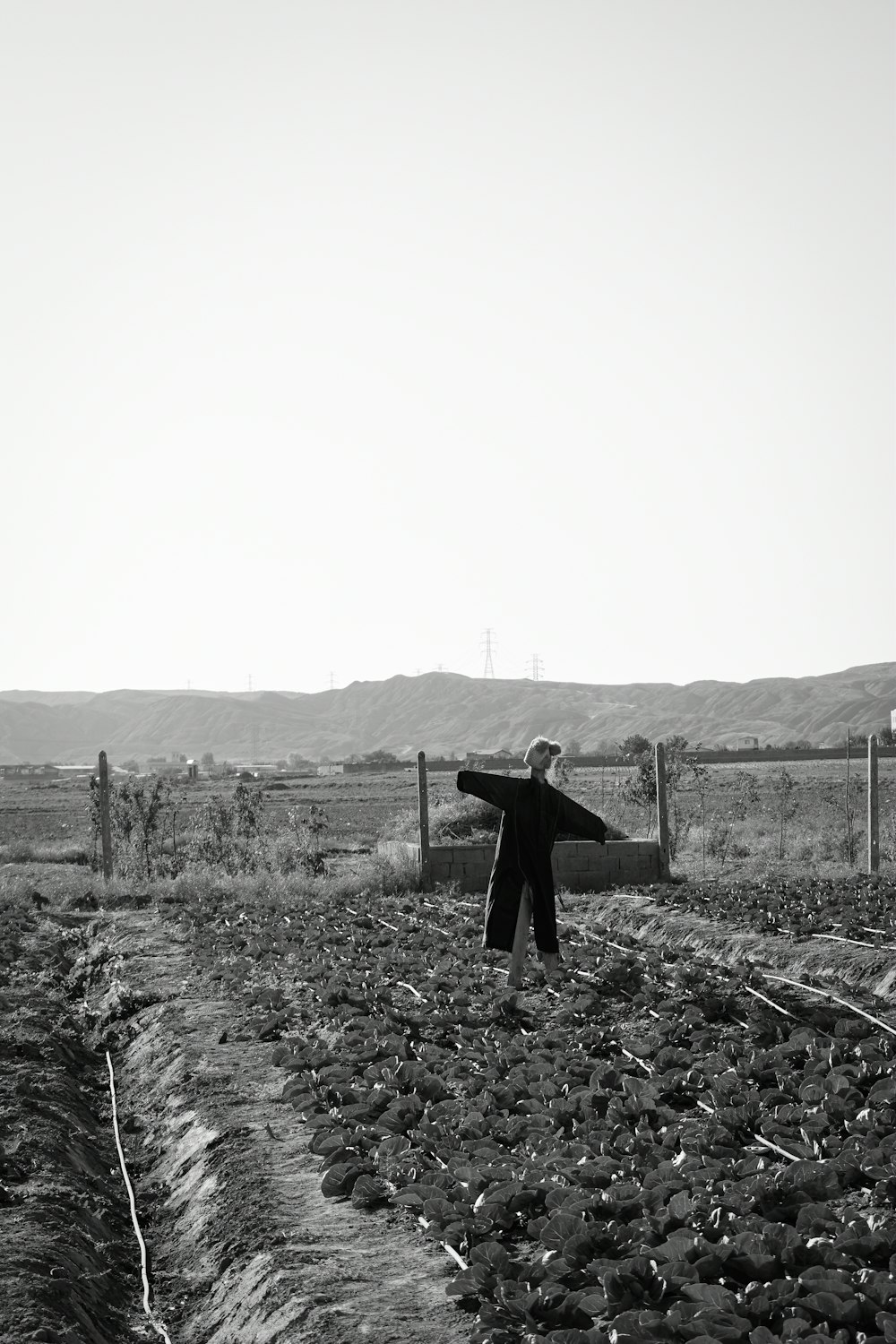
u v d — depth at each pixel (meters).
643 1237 5.08
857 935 12.72
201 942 13.96
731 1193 5.49
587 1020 9.63
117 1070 10.05
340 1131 6.87
